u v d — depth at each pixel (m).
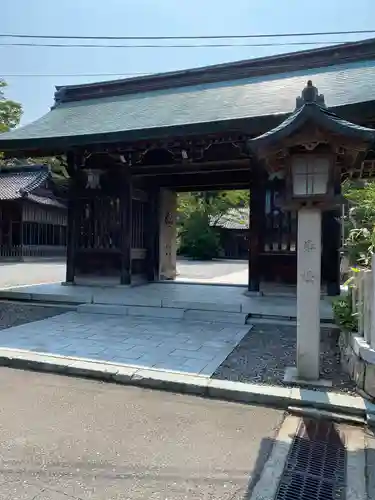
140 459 2.32
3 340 4.72
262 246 7.30
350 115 5.14
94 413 2.93
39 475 2.14
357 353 3.27
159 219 9.94
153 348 4.44
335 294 7.12
